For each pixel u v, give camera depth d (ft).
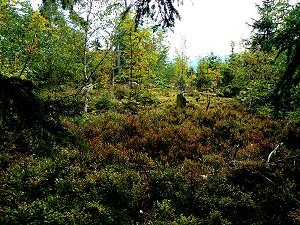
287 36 14.78
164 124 53.52
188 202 29.09
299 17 15.06
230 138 50.55
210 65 109.19
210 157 41.63
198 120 58.08
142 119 54.29
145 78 69.05
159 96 85.30
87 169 34.65
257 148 44.42
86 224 24.31
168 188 31.55
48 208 25.18
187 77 111.65
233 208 28.55
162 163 40.47
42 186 29.14
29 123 9.36
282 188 31.40
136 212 28.45
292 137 47.44
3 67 35.42
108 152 39.40
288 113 32.60
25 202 25.62
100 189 29.99
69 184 29.55
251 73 60.29
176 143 46.26
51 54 47.16
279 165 36.58
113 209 27.45
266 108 51.57
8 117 9.06
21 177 29.53
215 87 93.76
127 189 30.50
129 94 66.90
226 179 33.71
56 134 9.98
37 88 10.14
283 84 15.35
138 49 62.28
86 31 53.11
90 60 57.93
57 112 10.21
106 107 62.13
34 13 42.29
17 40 41.37
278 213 28.30
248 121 57.98
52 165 32.32
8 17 41.11
